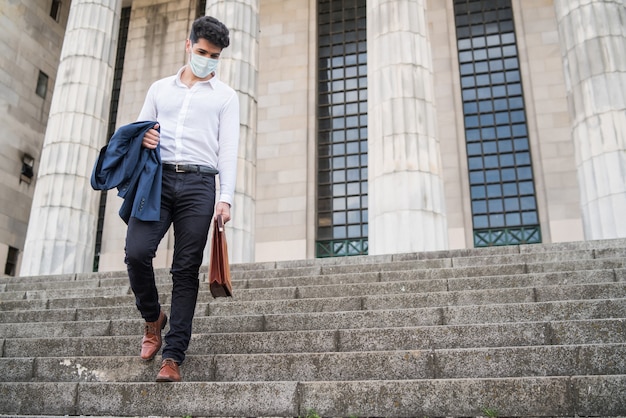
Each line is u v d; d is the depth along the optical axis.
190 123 5.05
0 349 6.50
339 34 23.89
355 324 6.55
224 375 5.27
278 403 4.45
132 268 4.66
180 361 4.77
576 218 19.42
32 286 11.31
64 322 7.44
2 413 4.93
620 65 13.95
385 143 13.95
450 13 22.44
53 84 24.77
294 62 23.52
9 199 21.86
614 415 4.03
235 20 16.69
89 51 17.92
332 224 21.58
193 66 5.14
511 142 20.95
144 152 4.76
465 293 7.10
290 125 22.75
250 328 6.74
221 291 4.77
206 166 5.01
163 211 4.84
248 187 15.65
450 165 20.69
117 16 19.30
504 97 21.47
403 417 4.28
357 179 21.84
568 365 4.82
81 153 16.94
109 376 5.34
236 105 5.32
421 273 8.68
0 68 22.02
